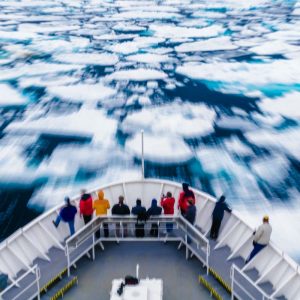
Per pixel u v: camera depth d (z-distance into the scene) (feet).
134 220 28.53
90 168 76.02
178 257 28.45
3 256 27.37
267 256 27.40
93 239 27.99
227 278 26.35
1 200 64.90
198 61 173.58
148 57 183.11
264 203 63.10
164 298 25.09
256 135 91.66
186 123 100.12
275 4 336.70
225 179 71.31
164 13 316.40
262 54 182.80
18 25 267.18
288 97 121.39
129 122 101.40
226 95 124.67
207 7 337.72
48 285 25.93
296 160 78.59
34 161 78.95
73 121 102.53
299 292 24.84
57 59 179.11
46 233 29.63
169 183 35.91
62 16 308.40
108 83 140.67
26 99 122.21
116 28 260.62
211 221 32.24
